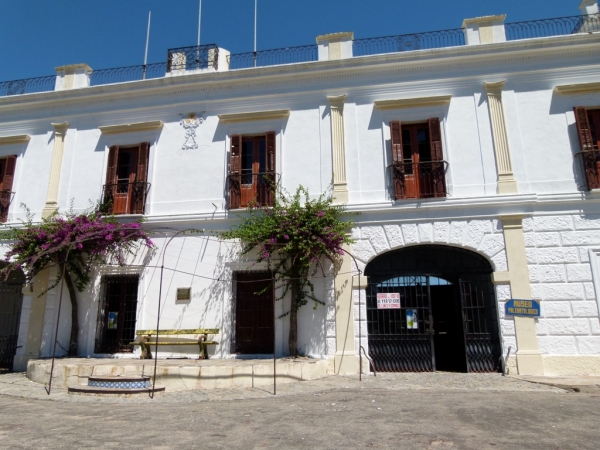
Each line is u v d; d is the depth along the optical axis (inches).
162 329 433.1
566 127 414.6
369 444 179.6
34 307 456.1
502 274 390.9
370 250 414.9
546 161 410.6
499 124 422.0
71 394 301.4
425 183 420.2
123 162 492.1
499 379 350.6
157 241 455.5
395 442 181.8
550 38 423.5
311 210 401.1
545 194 400.2
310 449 174.1
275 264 424.5
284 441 185.6
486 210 405.4
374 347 401.7
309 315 412.2
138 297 441.7
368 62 448.8
